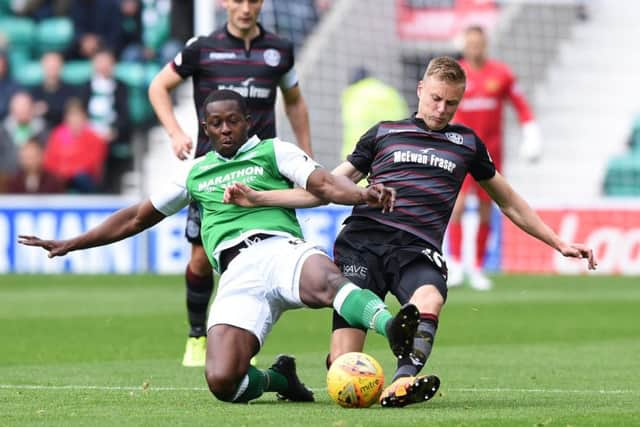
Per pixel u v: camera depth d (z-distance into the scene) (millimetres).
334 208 72438
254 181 26000
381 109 72250
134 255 75750
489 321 48344
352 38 86625
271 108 34688
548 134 88062
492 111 61062
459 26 87125
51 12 86875
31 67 86375
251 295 25219
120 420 22250
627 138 87125
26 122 82938
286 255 24984
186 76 34656
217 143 26109
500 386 29094
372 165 26750
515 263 75062
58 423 21922
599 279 69625
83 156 81688
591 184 86500
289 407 24391
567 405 24953
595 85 88750
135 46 85438
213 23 74250
